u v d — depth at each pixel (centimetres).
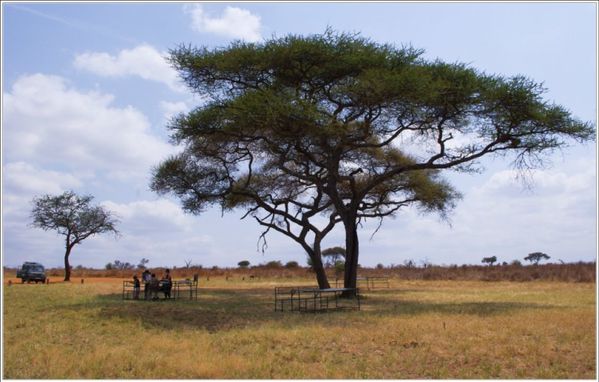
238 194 3491
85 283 4878
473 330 1612
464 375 1120
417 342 1440
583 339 1454
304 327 1716
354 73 2698
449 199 3962
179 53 2756
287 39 2620
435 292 3591
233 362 1200
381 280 5403
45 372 1131
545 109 2498
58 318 1973
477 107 2580
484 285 4566
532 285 4397
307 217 3425
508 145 2709
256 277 6219
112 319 1944
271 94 2502
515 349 1341
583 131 2519
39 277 5000
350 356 1301
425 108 2612
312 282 5231
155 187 3494
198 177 3419
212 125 2653
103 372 1127
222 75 2791
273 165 3541
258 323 1858
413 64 2652
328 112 2611
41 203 5431
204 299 2970
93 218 5603
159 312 2192
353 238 3062
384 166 3594
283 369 1162
